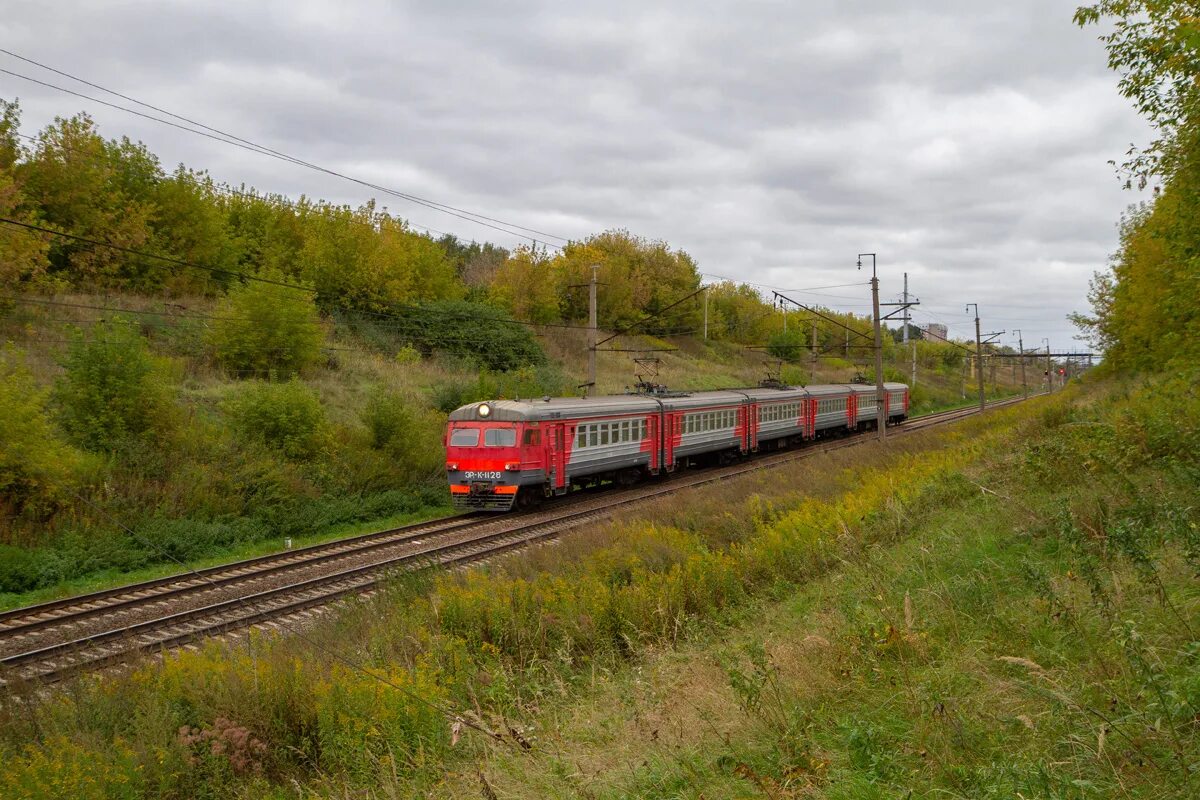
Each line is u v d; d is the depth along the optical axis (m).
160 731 7.48
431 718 7.58
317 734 7.87
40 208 30.14
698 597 10.70
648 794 5.50
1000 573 8.48
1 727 7.62
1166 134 11.78
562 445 23.41
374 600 12.06
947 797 4.51
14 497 16.83
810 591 10.38
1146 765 4.29
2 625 12.33
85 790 6.30
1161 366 27.67
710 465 33.91
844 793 4.71
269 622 12.35
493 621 10.15
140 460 19.39
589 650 9.84
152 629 11.95
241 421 22.66
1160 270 15.66
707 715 6.36
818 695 6.37
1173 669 5.14
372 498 22.53
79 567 16.06
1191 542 6.21
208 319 29.39
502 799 5.96
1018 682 5.53
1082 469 11.75
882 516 13.48
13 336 24.89
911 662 6.56
